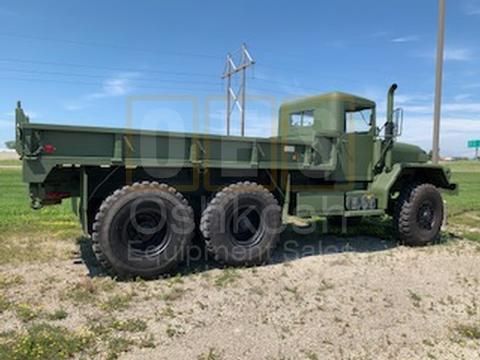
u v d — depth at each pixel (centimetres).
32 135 430
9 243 640
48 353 305
